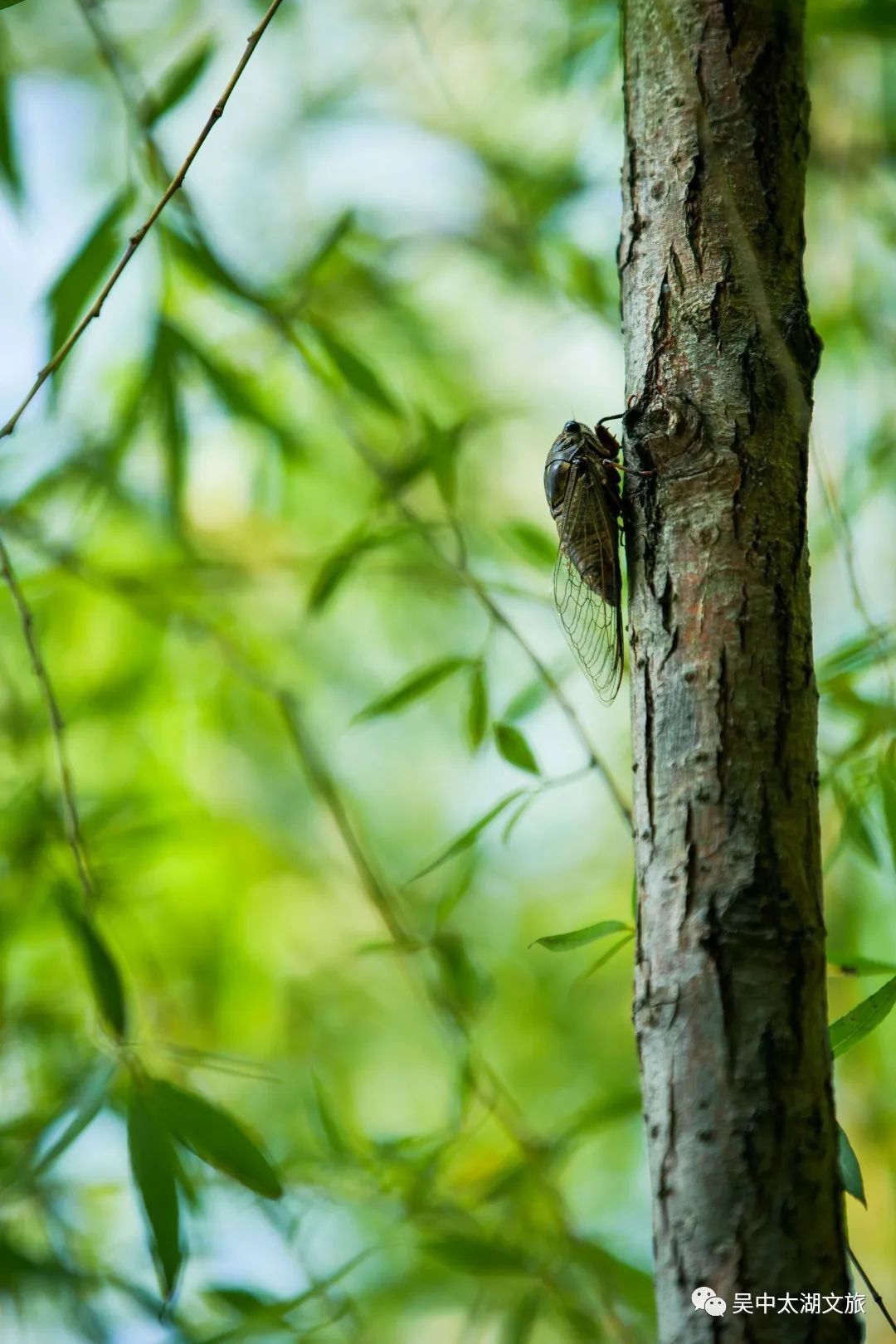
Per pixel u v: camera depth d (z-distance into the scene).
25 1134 1.75
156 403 1.79
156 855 1.84
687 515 1.62
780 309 1.62
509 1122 1.73
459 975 1.74
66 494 1.83
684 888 1.61
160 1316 1.67
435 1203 1.73
